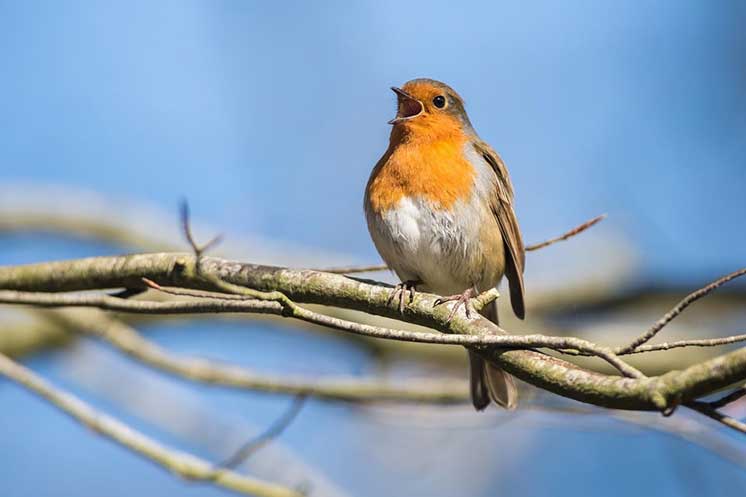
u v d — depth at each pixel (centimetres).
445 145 973
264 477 1115
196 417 1196
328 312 1293
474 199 967
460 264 972
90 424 933
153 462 929
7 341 1312
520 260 1042
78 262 881
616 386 574
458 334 677
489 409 1122
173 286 843
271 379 1084
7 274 901
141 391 1218
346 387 1089
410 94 1002
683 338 1256
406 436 1299
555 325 1395
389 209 962
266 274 805
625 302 1510
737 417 970
